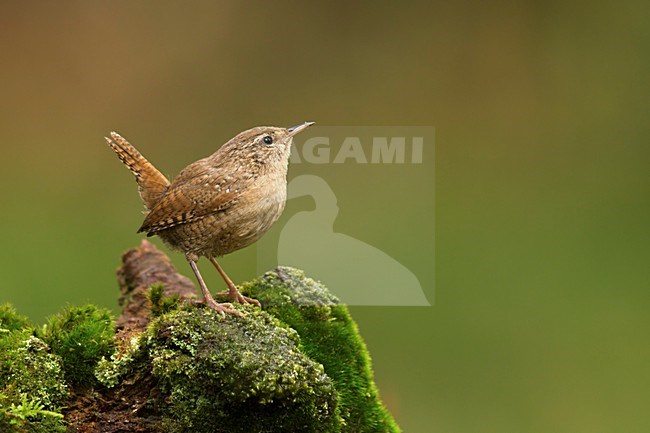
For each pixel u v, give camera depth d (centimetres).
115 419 511
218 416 497
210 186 602
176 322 517
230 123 1750
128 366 523
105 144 1659
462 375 1126
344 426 582
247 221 612
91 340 530
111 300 1182
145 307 679
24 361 509
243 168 613
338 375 599
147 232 620
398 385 1109
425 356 1145
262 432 496
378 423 600
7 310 574
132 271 732
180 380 502
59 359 518
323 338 613
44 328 548
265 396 479
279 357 495
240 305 561
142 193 659
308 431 497
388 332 1184
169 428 504
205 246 620
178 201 603
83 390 520
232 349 497
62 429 495
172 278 716
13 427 478
